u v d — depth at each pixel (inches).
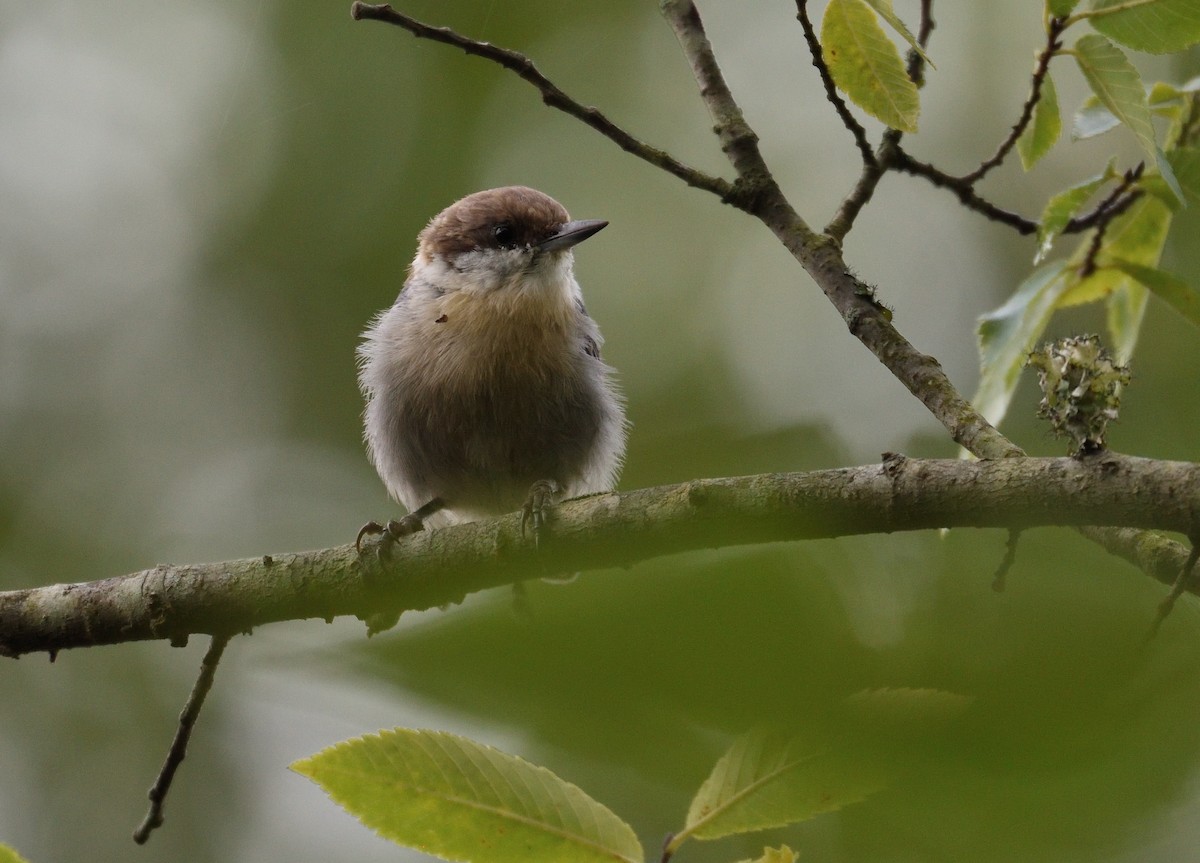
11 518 603.8
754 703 80.4
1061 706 81.4
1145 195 261.1
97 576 587.2
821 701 81.1
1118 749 80.7
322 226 606.5
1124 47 226.2
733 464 552.1
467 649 78.2
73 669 537.3
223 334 625.0
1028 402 412.5
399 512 601.9
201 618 269.6
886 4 209.3
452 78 599.5
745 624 80.2
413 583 264.4
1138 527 184.2
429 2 599.5
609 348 609.6
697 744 91.2
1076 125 260.2
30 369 631.8
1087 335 195.2
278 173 617.0
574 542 242.4
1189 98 264.5
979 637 85.5
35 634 273.1
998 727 82.0
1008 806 85.9
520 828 152.1
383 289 592.7
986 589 97.3
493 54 252.1
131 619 269.9
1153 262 265.0
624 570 81.9
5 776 513.7
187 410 621.9
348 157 608.1
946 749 83.6
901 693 83.6
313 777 152.7
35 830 502.6
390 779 152.6
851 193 262.5
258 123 621.6
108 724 525.3
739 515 221.0
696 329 611.8
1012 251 577.6
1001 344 262.5
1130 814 82.3
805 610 81.7
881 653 83.9
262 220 617.0
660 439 578.6
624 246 625.9
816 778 132.4
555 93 254.1
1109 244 266.7
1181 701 79.7
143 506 609.0
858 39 230.2
